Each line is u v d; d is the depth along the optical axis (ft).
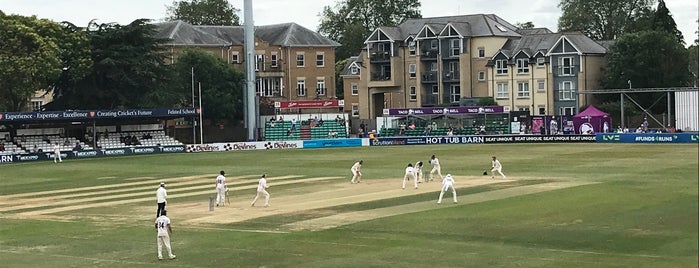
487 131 367.45
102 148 328.90
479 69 424.46
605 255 107.04
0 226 148.77
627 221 128.67
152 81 369.71
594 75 401.90
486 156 278.05
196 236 130.93
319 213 150.10
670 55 379.35
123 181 226.58
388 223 135.85
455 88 433.07
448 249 114.32
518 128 364.79
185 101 390.42
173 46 427.33
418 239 122.01
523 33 475.31
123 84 365.81
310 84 459.32
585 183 187.52
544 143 333.21
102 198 187.42
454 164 252.01
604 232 121.39
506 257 108.17
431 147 329.31
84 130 351.87
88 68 357.61
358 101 460.55
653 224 124.26
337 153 311.68
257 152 329.93
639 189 170.40
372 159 279.28
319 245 120.06
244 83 382.01
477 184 191.31
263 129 400.26
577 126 351.46
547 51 405.59
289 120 396.78
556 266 102.17
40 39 339.36
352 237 125.29
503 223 132.05
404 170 238.07
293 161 279.28
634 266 100.32
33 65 335.67
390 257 110.73
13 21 338.13
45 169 272.72
